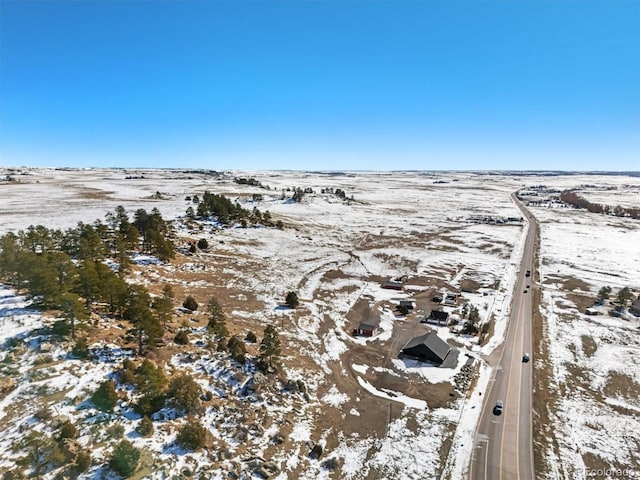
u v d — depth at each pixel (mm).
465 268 95688
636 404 43750
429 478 32219
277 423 36688
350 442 36000
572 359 53156
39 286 42844
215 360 43688
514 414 41062
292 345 52719
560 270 95562
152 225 85562
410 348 52938
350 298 73312
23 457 26734
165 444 30906
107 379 35656
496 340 58406
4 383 32281
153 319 41719
